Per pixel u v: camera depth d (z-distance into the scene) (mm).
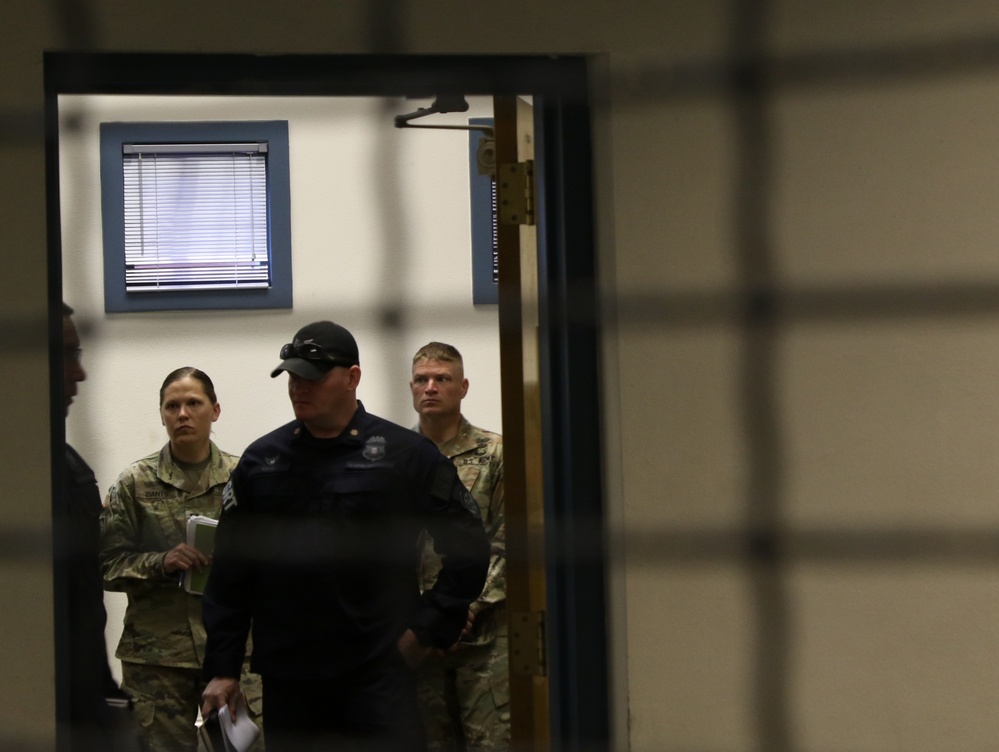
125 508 7562
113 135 5547
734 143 5055
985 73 4859
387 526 6016
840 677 5090
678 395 5051
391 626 6031
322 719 6012
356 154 5766
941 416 5141
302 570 5992
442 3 4988
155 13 4855
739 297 5012
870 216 5113
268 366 8320
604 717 5121
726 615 5027
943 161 5145
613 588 5066
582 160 5145
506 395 5395
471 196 5621
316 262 5863
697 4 5043
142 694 7449
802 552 5023
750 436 5066
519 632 5422
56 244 4824
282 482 6055
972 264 5148
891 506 5121
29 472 4719
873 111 5102
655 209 5051
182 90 4965
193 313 5934
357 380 6141
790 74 4852
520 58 5070
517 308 5391
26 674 4711
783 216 5078
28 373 4723
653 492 5039
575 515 5160
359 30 4949
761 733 5059
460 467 7363
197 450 7703
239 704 6230
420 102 5691
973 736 5129
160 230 5793
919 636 5098
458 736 7215
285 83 4988
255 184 5902
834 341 5082
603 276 5113
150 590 7508
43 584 4719
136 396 7977
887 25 5059
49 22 4785
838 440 5098
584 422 5168
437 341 7590
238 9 4895
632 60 5043
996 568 5102
